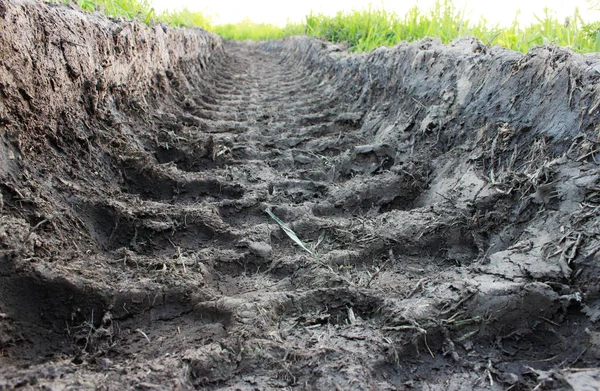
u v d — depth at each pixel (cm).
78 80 250
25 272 150
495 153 237
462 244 214
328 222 235
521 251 183
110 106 289
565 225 179
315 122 427
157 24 460
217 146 329
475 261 202
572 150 197
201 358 139
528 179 206
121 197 230
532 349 153
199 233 225
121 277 174
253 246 211
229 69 830
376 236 217
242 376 140
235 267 203
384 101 395
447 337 157
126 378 129
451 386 141
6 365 135
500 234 206
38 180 194
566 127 206
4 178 175
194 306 170
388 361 148
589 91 201
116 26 323
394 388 138
